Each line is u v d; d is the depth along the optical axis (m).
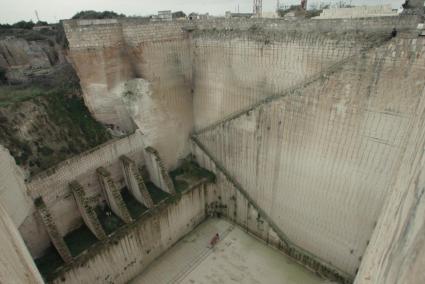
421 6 14.83
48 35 35.34
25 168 15.66
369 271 9.80
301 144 16.34
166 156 21.72
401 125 12.52
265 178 19.03
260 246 20.34
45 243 15.86
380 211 14.24
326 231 16.95
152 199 19.58
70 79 21.42
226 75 19.44
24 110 17.23
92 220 16.08
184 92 21.70
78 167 16.92
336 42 14.12
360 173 14.44
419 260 4.33
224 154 21.14
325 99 14.58
